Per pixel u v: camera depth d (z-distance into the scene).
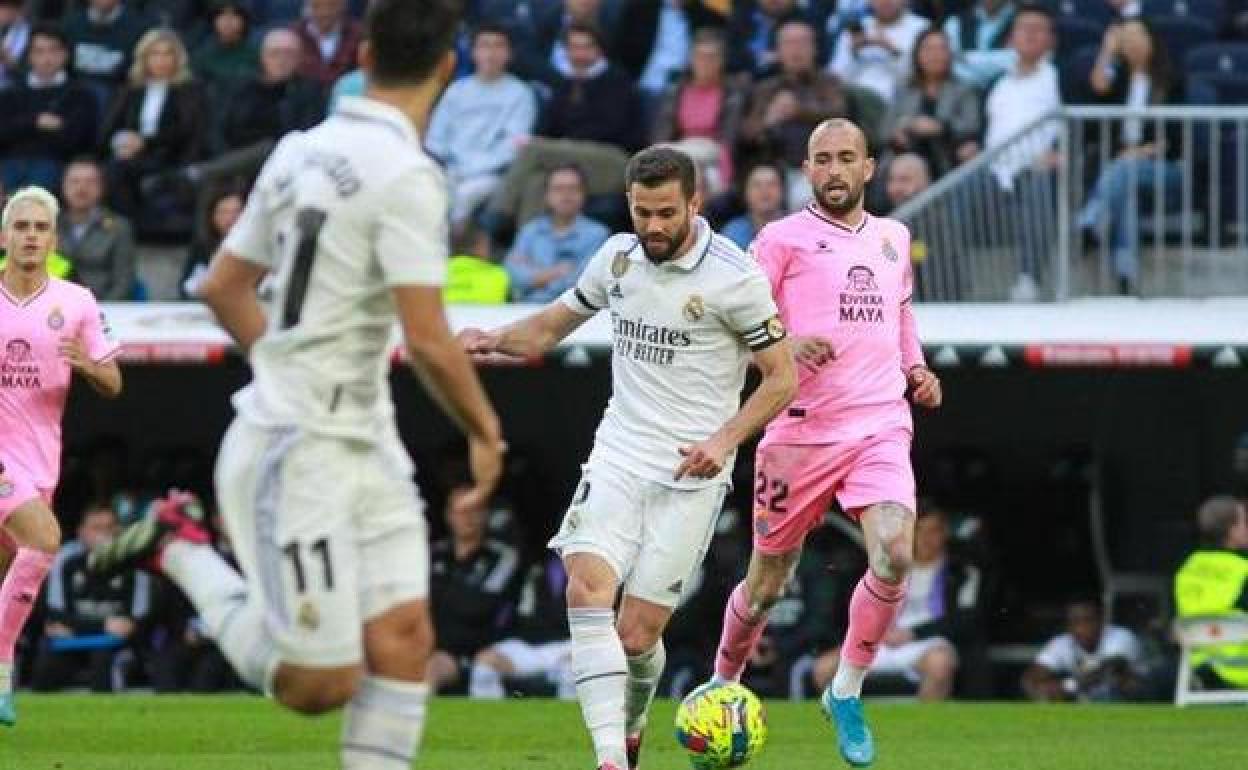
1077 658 56.12
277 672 21.52
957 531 56.19
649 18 66.62
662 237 29.97
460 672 56.09
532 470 60.88
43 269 41.31
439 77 21.67
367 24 21.59
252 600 21.61
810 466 34.59
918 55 62.12
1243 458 57.34
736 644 35.91
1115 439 61.91
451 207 62.28
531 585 56.75
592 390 62.56
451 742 40.66
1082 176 58.81
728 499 59.38
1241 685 52.25
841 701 34.88
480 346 31.73
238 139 64.81
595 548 30.17
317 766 35.56
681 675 55.22
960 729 44.28
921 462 62.50
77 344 40.91
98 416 63.25
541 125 63.75
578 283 31.53
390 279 20.98
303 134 21.94
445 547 56.75
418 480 62.19
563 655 55.88
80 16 69.62
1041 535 61.41
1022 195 58.44
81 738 40.75
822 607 55.78
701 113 61.97
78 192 61.22
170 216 64.88
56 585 56.94
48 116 66.19
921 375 35.12
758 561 35.31
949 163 61.28
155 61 65.88
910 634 55.22
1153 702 55.12
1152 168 58.59
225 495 21.70
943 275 58.31
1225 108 58.81
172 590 56.59
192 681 56.34
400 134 21.28
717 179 61.06
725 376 30.75
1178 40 66.94
